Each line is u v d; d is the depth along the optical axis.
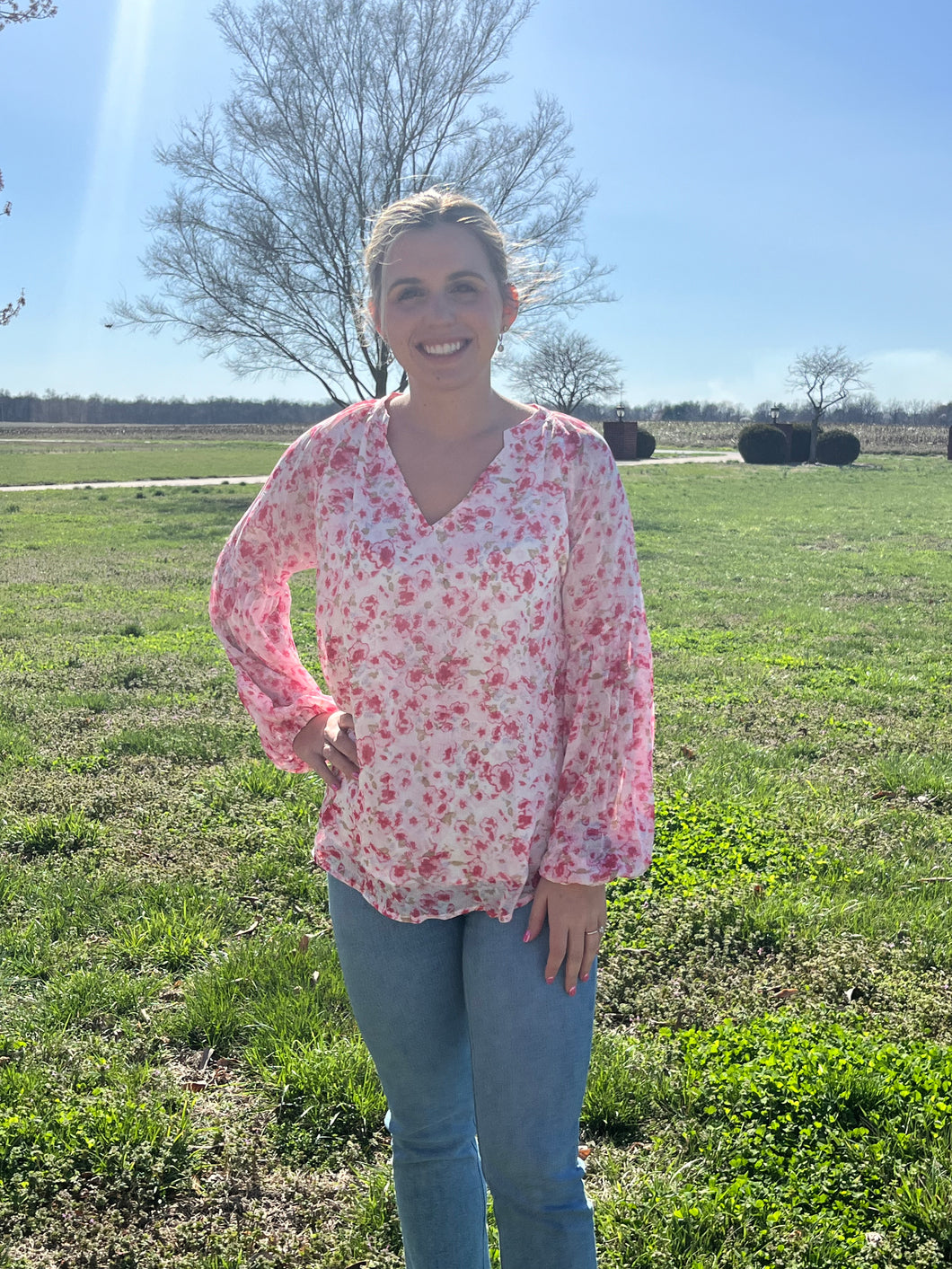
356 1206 2.65
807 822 5.38
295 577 14.91
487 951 1.80
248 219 29.05
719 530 22.33
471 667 1.76
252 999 3.60
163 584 14.21
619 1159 2.84
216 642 10.11
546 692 1.82
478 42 29.41
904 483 38.31
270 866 4.71
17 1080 3.07
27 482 34.12
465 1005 1.92
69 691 8.00
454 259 1.82
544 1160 1.76
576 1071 1.79
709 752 6.58
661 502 29.06
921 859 4.94
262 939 4.05
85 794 5.61
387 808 1.80
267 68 28.84
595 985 1.85
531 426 1.84
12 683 8.25
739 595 13.71
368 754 1.81
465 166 30.41
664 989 3.75
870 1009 3.63
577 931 1.78
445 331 1.81
